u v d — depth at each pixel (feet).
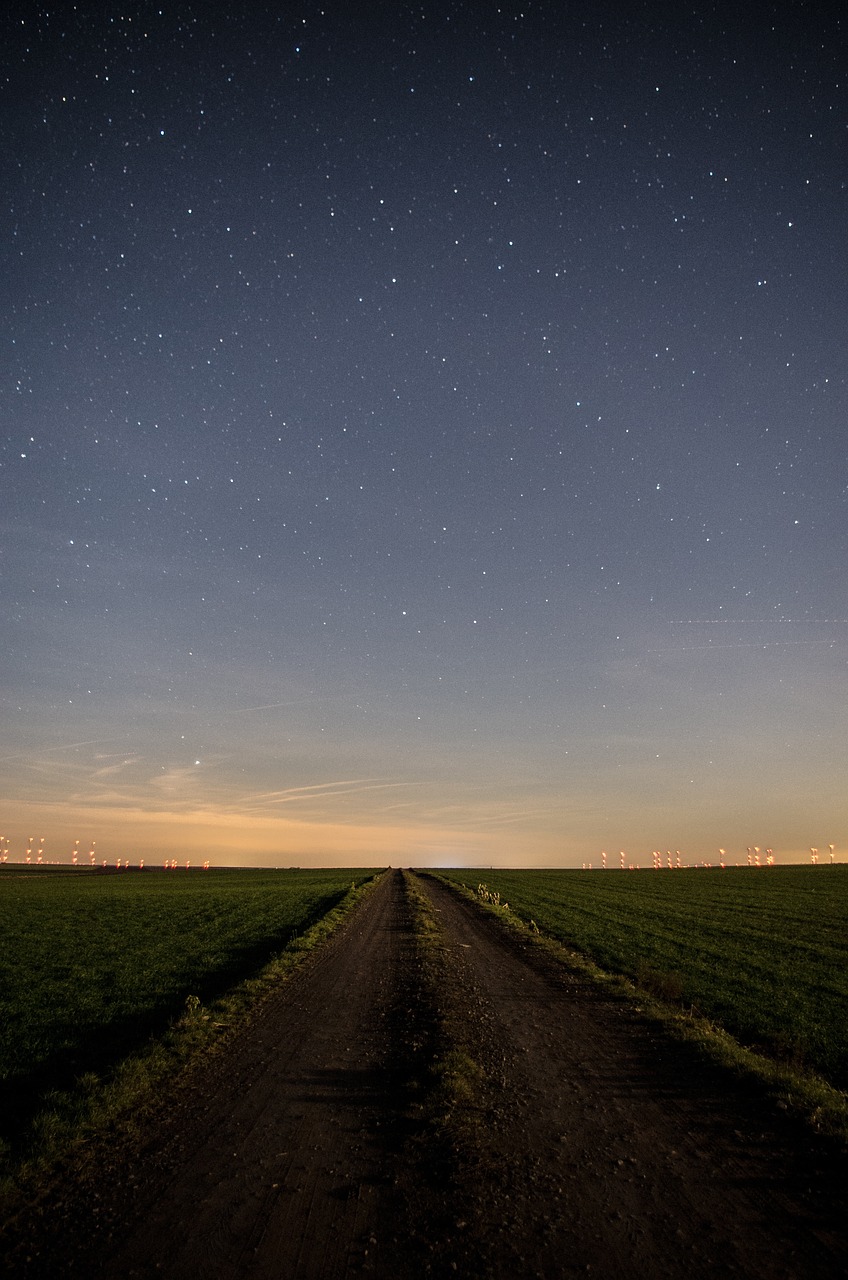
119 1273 15.90
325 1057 33.63
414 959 66.69
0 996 52.01
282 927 101.50
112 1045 38.01
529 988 52.26
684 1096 28.02
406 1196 19.45
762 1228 17.76
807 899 148.56
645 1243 16.98
